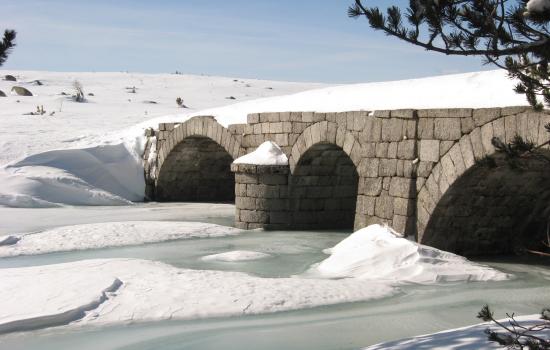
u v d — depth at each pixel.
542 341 6.64
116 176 33.00
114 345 10.10
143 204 31.34
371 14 6.69
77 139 35.28
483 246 18.30
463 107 16.53
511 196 17.23
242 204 23.27
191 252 18.36
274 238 21.06
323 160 22.92
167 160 32.00
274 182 22.88
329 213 23.61
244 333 10.68
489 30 6.49
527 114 14.20
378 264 15.12
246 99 73.88
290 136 22.86
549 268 16.39
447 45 6.70
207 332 10.73
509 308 12.31
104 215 26.47
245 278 13.99
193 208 29.83
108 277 13.47
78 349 9.91
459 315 11.80
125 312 11.56
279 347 10.03
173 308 11.78
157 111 54.81
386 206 18.38
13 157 31.94
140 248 19.06
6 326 10.69
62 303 11.73
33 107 52.56
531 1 5.79
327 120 21.08
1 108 50.78
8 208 26.62
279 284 13.48
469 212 17.31
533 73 7.41
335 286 13.53
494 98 16.20
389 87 22.02
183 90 80.31
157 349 9.93
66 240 19.84
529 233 18.83
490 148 15.12
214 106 64.88
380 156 18.73
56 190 29.38
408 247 15.44
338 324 11.21
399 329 10.93
